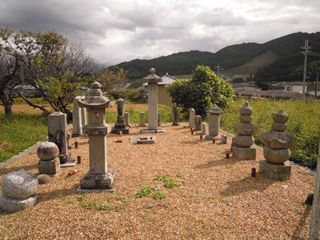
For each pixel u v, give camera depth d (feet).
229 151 34.37
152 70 49.39
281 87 153.89
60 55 69.00
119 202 19.94
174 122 56.95
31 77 67.77
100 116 22.07
